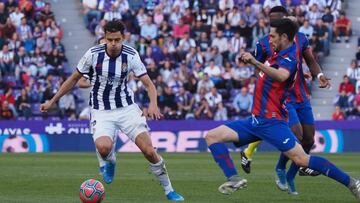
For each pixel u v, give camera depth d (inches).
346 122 2117.4
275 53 795.4
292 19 797.2
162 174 853.2
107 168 1024.9
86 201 775.7
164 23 2454.5
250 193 952.3
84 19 2561.5
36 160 1672.0
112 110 867.4
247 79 2297.0
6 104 2242.9
